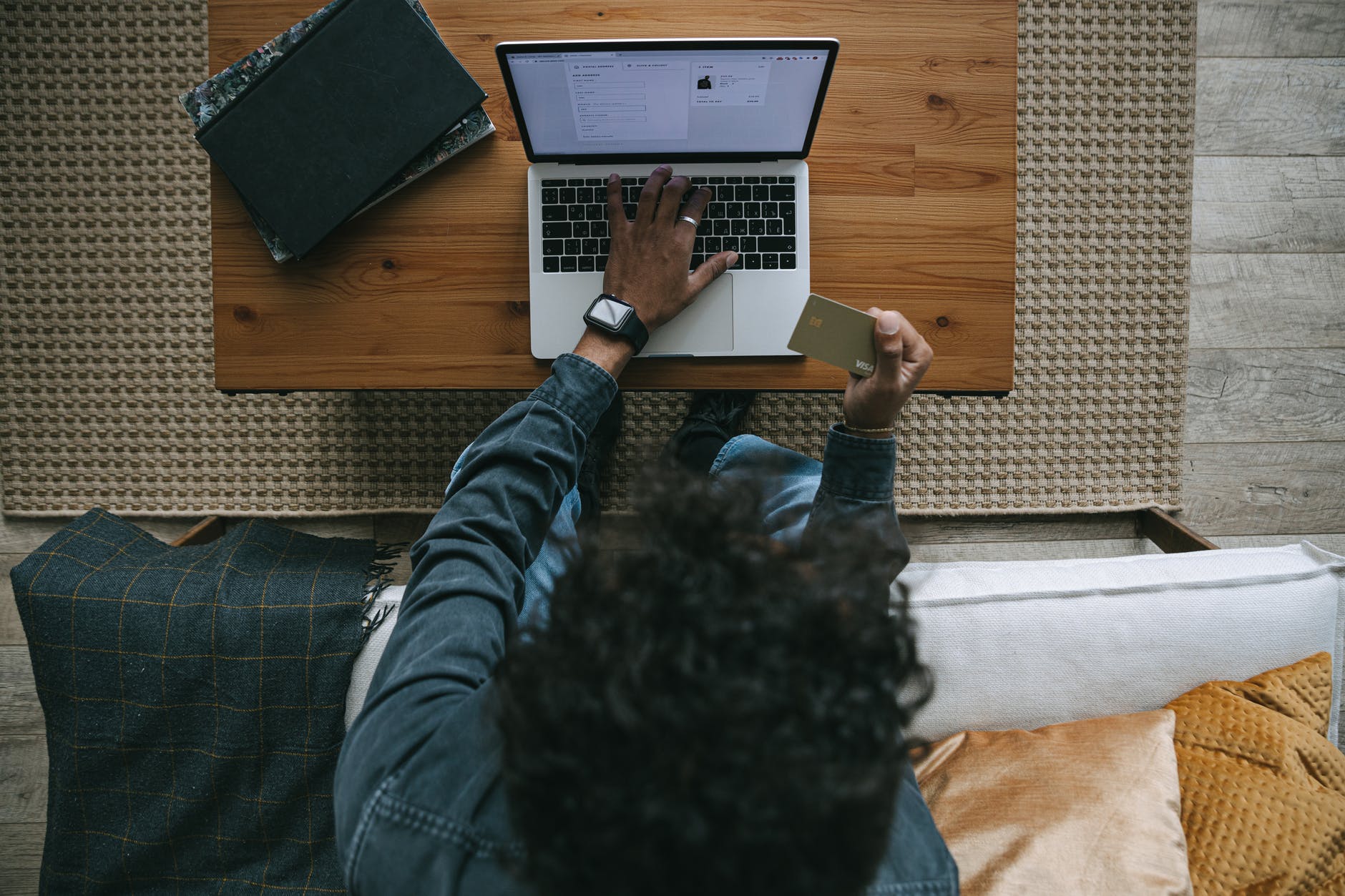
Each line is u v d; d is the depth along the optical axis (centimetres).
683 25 91
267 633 91
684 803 32
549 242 89
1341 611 95
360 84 86
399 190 91
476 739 48
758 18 91
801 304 90
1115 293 137
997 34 90
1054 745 85
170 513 136
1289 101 140
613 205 83
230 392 93
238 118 86
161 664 90
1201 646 93
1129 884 75
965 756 87
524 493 67
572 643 37
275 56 89
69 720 90
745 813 32
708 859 33
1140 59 134
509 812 40
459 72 87
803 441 136
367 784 48
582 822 34
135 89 133
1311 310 141
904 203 91
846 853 34
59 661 90
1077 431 138
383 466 136
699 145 87
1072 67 134
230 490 137
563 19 91
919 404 138
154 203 134
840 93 91
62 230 134
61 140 133
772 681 34
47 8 132
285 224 87
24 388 135
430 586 59
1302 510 141
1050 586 95
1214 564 96
